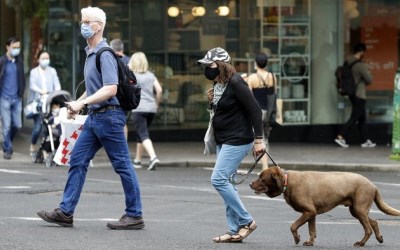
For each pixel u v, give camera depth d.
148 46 22.66
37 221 12.17
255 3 22.89
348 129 22.52
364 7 23.16
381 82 23.25
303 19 23.08
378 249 10.69
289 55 23.06
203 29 22.88
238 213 10.84
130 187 11.62
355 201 10.56
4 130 19.66
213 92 10.80
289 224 12.62
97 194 15.10
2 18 23.94
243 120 10.72
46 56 19.52
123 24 22.50
